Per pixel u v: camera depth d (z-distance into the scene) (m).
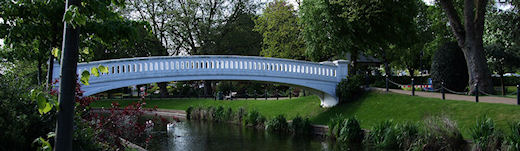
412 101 15.70
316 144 13.80
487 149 9.58
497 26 23.73
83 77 3.84
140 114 8.64
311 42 21.86
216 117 22.64
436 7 26.16
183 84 41.81
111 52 33.28
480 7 16.81
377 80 21.66
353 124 13.86
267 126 17.69
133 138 8.38
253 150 13.35
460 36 17.53
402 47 22.42
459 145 10.53
